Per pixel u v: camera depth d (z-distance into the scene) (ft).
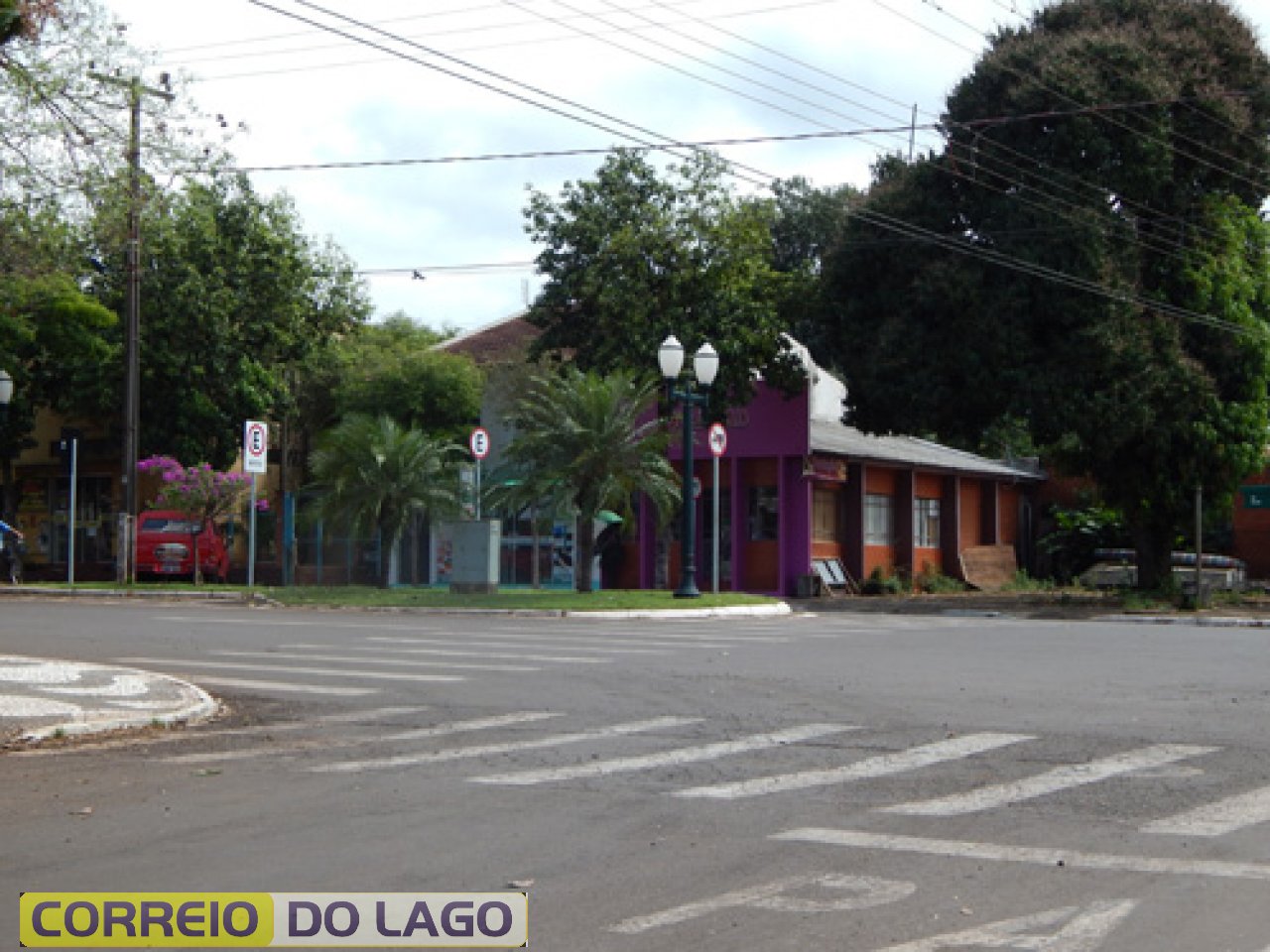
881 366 105.40
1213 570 122.42
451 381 147.23
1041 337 103.14
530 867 21.83
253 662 52.39
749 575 119.85
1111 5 110.22
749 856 22.56
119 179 48.57
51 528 150.92
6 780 29.78
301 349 137.90
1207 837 23.85
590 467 94.07
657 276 111.55
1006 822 25.11
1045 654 56.70
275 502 151.74
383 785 28.81
